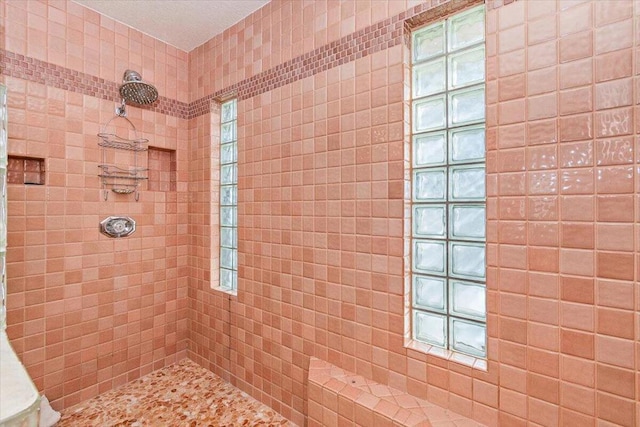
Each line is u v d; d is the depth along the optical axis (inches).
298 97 61.7
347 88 54.7
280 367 65.1
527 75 38.7
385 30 50.6
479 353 45.3
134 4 68.4
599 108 34.6
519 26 39.3
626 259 33.3
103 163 72.1
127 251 76.0
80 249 68.7
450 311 47.7
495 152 40.9
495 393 41.0
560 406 36.8
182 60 86.0
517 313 39.4
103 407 66.9
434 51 49.3
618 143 33.6
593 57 34.9
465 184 46.4
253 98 70.2
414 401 46.8
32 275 62.3
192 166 85.7
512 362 39.8
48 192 64.3
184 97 86.4
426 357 46.7
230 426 61.3
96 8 69.9
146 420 63.0
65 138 66.5
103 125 72.1
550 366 37.4
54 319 65.1
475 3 44.5
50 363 64.5
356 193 53.7
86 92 69.5
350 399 47.9
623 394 33.5
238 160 73.3
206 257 82.0
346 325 55.1
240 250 72.9
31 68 62.2
